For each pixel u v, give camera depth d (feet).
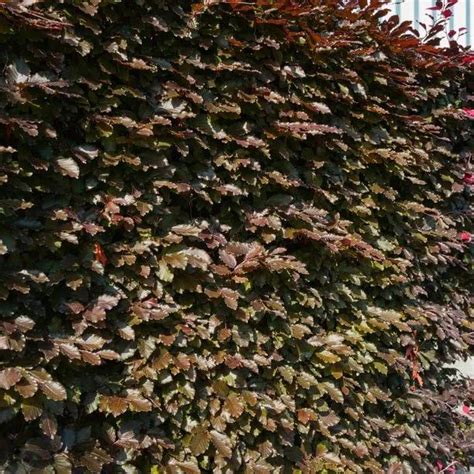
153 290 6.35
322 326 8.09
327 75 7.45
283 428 7.27
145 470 6.35
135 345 6.24
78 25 5.75
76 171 5.59
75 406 5.83
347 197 7.87
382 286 8.40
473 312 10.02
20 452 5.55
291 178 7.36
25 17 5.14
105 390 6.03
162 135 6.28
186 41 6.60
